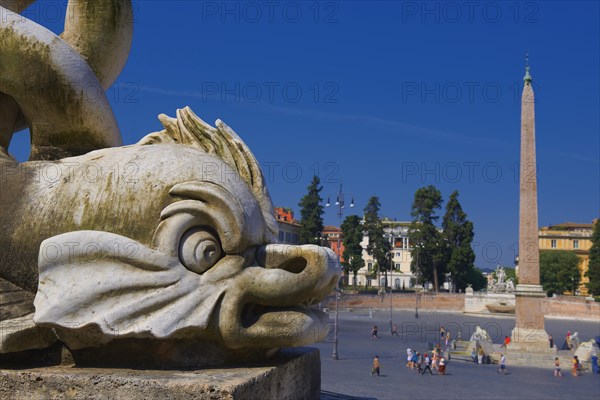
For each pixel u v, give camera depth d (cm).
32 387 315
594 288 6103
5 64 443
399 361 2388
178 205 350
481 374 2186
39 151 466
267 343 348
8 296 361
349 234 6047
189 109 451
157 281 336
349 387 1694
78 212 365
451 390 1731
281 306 355
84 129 462
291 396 369
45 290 336
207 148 435
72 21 505
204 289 342
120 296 334
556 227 8719
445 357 2581
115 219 357
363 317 4616
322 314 375
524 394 1727
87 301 331
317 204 5316
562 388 1895
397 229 7944
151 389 300
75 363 344
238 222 351
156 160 370
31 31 444
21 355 344
